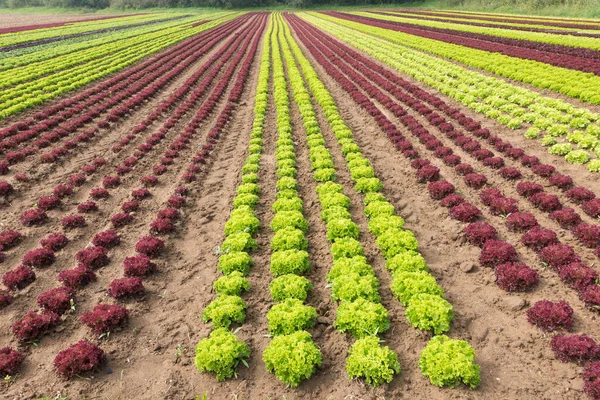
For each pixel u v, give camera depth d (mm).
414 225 14078
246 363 8844
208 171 19562
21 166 19641
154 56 48406
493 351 9008
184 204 16359
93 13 135000
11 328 10273
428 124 23094
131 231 14602
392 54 41406
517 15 67938
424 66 35281
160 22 93750
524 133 20406
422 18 76625
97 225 15070
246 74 38062
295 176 18406
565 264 11031
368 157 19812
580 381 8148
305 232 14055
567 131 19141
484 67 32281
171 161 20297
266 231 14289
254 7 152250
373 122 24312
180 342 9773
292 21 93000
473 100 25281
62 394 8516
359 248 12102
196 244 13773
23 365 9250
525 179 16203
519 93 25031
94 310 10250
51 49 51312
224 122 25609
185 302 11086
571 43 36812
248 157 20453
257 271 12156
